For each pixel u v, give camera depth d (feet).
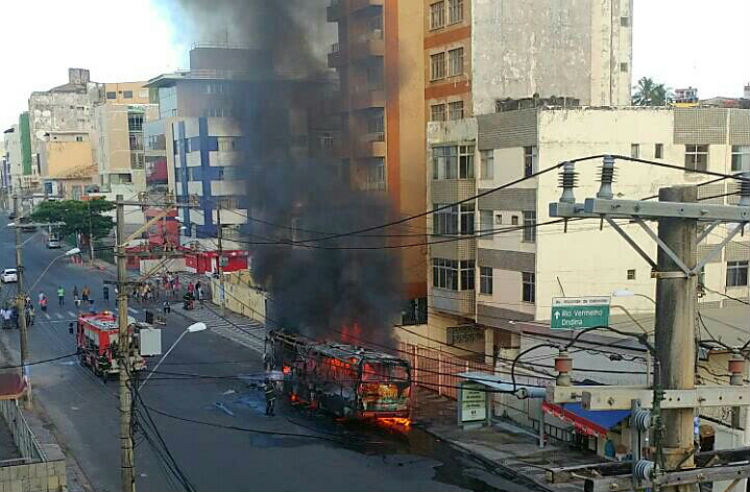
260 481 73.97
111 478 75.31
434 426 94.48
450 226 114.11
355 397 91.45
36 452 69.92
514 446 86.17
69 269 231.91
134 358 72.13
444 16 136.56
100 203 248.32
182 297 187.83
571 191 29.55
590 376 85.56
